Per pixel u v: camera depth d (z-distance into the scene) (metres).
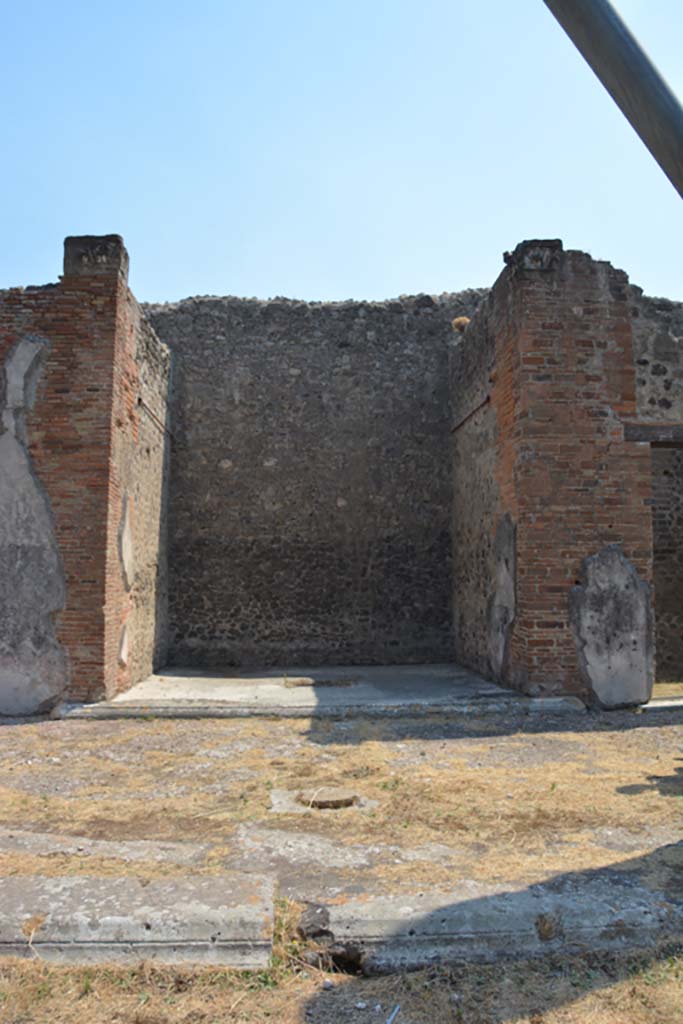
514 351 8.02
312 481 11.60
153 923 2.79
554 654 7.64
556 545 7.74
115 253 7.81
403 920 2.89
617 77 1.29
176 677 9.74
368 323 11.90
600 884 3.22
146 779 5.08
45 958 2.69
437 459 11.72
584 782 4.91
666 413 8.22
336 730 6.63
